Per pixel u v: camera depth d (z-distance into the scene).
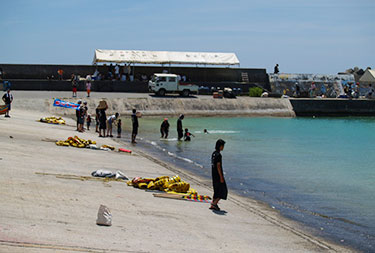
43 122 33.41
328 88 72.75
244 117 54.88
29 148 18.56
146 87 59.22
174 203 12.78
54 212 9.73
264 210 13.98
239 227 11.36
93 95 52.44
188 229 10.34
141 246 8.56
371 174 21.52
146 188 14.16
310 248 10.41
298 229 12.14
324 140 36.38
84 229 8.96
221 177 12.71
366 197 16.55
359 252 10.57
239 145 30.81
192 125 43.31
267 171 21.34
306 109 59.72
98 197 11.84
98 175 15.06
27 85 55.28
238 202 14.67
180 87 55.91
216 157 12.68
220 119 51.09
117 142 28.41
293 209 14.46
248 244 9.97
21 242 7.65
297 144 33.06
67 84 56.53
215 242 9.70
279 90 70.31
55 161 16.61
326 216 13.79
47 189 11.70
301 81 72.31
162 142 30.48
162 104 51.44
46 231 8.43
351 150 30.84
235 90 63.94
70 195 11.50
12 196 10.38
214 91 61.72
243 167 22.19
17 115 34.94
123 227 9.59
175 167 21.12
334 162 25.28
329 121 54.66
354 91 69.62
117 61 60.75
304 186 18.25
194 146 29.14
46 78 59.84
